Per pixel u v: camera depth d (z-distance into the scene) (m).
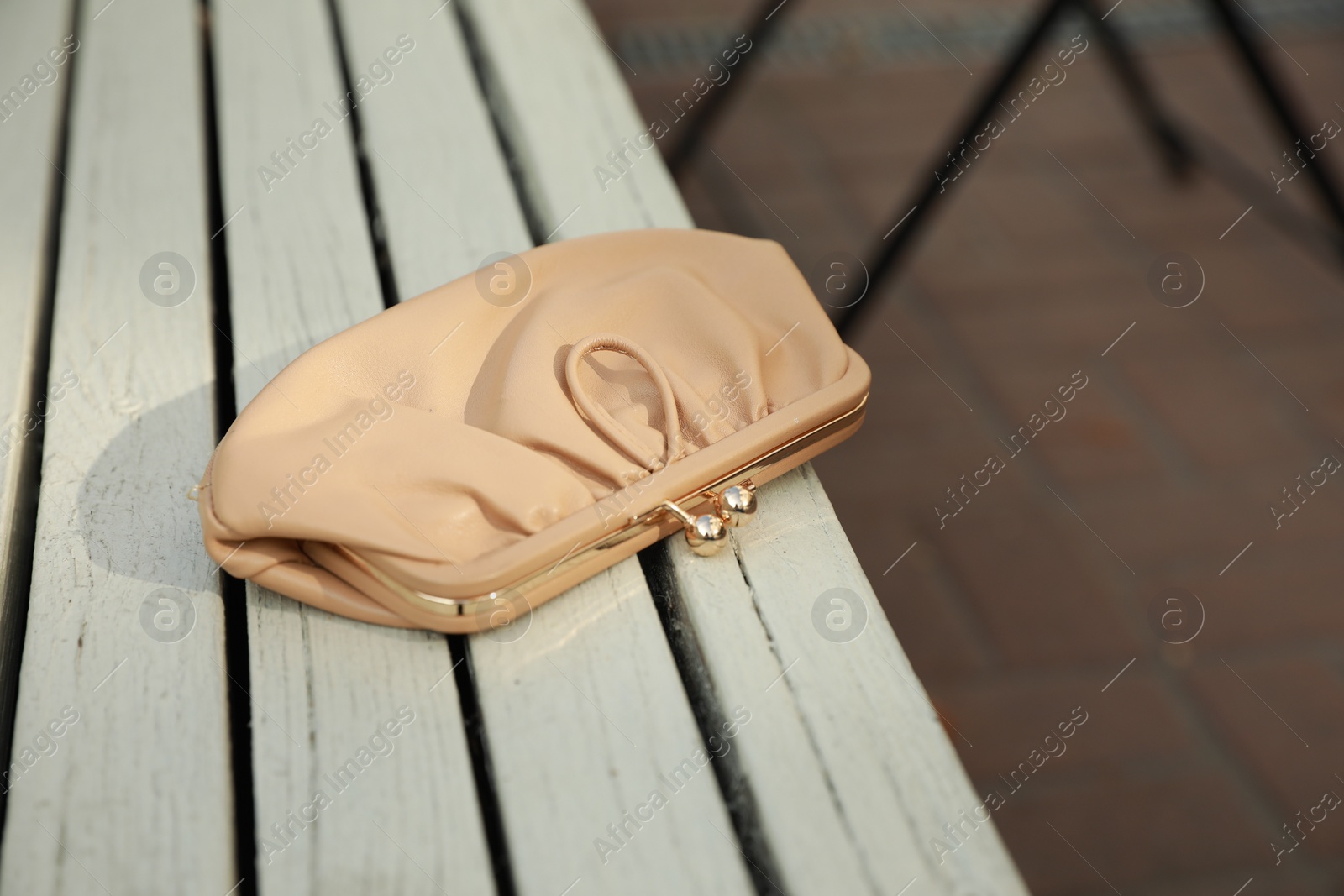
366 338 1.17
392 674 1.13
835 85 2.66
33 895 1.08
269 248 1.33
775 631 1.15
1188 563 1.75
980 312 2.14
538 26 1.53
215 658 1.14
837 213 2.31
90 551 1.17
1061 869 1.46
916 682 1.13
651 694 1.13
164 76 1.46
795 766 1.11
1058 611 1.68
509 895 1.09
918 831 1.10
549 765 1.11
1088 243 2.29
